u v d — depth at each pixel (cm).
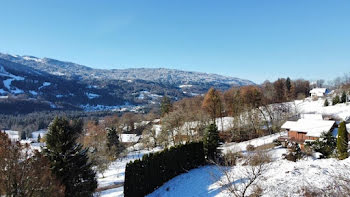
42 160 1512
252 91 7475
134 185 2447
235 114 6756
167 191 2569
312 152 3253
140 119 10481
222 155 3372
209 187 2300
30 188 1415
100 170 4191
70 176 1891
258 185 1820
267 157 2489
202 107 7438
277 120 6334
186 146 3194
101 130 7781
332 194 1455
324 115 6275
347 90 8931
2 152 1349
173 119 6006
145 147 7112
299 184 1694
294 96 10825
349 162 1994
